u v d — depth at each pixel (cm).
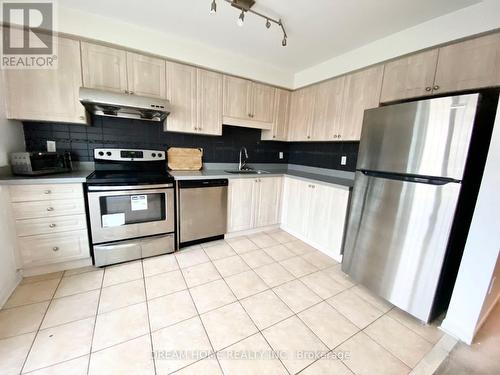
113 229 207
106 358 123
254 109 297
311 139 297
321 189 254
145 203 219
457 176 135
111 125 243
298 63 281
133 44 210
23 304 158
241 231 294
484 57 153
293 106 327
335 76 258
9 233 170
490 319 165
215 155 311
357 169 194
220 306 167
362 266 192
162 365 121
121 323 146
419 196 152
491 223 133
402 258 163
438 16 171
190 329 145
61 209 188
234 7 175
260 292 185
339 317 163
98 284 184
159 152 264
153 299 170
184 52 235
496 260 133
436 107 141
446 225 141
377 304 179
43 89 191
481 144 142
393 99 207
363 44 224
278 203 314
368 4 165
